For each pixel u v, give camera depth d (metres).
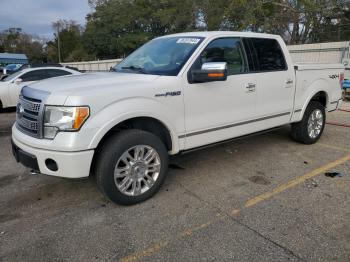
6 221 3.52
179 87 3.89
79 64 41.16
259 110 4.87
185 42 4.36
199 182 4.41
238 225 3.35
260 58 4.88
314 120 5.98
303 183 4.34
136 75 4.00
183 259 2.85
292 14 24.11
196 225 3.37
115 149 3.48
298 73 5.42
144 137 3.68
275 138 6.47
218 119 4.35
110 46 61.09
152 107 3.67
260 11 22.06
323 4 22.03
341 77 6.45
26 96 3.62
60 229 3.35
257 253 2.90
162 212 3.63
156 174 3.90
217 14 30.34
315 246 2.98
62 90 3.38
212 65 3.74
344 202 3.79
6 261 2.87
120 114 3.42
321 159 5.25
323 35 25.27
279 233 3.20
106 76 3.97
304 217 3.47
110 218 3.53
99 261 2.86
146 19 56.75
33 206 3.85
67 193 4.16
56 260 2.88
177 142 4.00
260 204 3.78
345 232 3.19
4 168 5.12
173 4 42.50
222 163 5.12
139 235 3.21
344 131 7.13
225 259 2.84
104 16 61.03
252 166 4.98
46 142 3.30
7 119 9.47
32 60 93.50
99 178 3.51
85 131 3.24
